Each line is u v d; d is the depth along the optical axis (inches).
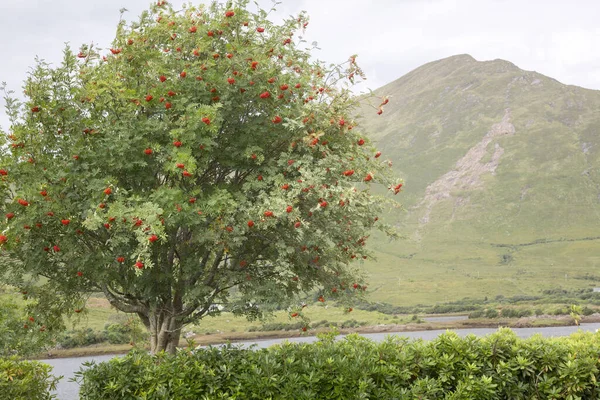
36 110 505.0
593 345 436.5
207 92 509.7
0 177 485.7
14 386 441.1
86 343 1958.7
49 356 1838.1
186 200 474.0
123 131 480.7
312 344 457.1
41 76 521.0
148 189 520.4
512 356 420.2
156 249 515.5
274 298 515.2
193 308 556.7
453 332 441.4
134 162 473.1
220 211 475.2
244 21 546.9
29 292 562.6
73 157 483.2
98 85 498.3
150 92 509.4
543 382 405.1
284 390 372.5
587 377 410.3
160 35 549.6
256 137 526.9
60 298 580.4
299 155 538.3
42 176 489.4
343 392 379.6
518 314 3747.5
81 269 496.4
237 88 516.4
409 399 380.2
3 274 543.2
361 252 600.4
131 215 438.6
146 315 601.3
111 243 501.0
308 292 596.4
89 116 522.6
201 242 496.4
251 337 2704.2
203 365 393.1
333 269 585.3
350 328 3186.5
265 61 518.9
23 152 495.2
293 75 546.9
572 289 7480.3
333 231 525.7
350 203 502.6
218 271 554.9
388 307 6063.0
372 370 390.0
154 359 424.2
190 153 466.3
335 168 507.2
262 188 517.7
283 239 526.3
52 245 508.4
